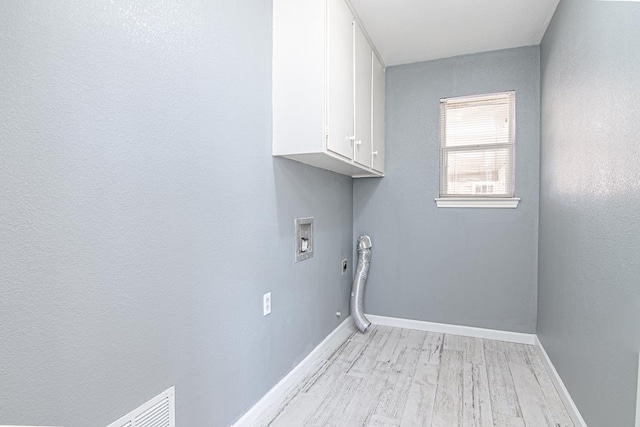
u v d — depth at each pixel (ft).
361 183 10.96
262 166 5.97
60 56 2.93
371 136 9.00
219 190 4.92
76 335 3.10
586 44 5.52
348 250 10.63
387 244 10.74
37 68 2.77
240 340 5.45
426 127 10.23
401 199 10.55
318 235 8.42
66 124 2.99
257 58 5.75
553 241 7.52
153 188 3.86
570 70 6.34
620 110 4.33
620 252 4.30
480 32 8.47
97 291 3.28
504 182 9.55
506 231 9.49
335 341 9.43
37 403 2.83
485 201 9.58
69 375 3.06
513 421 5.95
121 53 3.46
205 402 4.70
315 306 8.29
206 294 4.70
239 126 5.33
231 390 5.25
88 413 3.21
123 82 3.49
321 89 5.91
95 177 3.24
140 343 3.73
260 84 5.85
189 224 4.38
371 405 6.40
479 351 8.82
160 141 3.93
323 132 5.93
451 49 9.41
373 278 10.94
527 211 9.29
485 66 9.59
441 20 7.91
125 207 3.54
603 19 4.86
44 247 2.85
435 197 10.16
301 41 6.02
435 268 10.23
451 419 5.99
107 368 3.38
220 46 4.88
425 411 6.22
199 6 4.50
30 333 2.77
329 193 9.09
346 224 10.46
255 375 5.88
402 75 10.41
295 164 7.20
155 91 3.86
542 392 6.88
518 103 9.32
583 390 5.50
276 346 6.55
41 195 2.82
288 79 6.10
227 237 5.10
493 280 9.64
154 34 3.84
